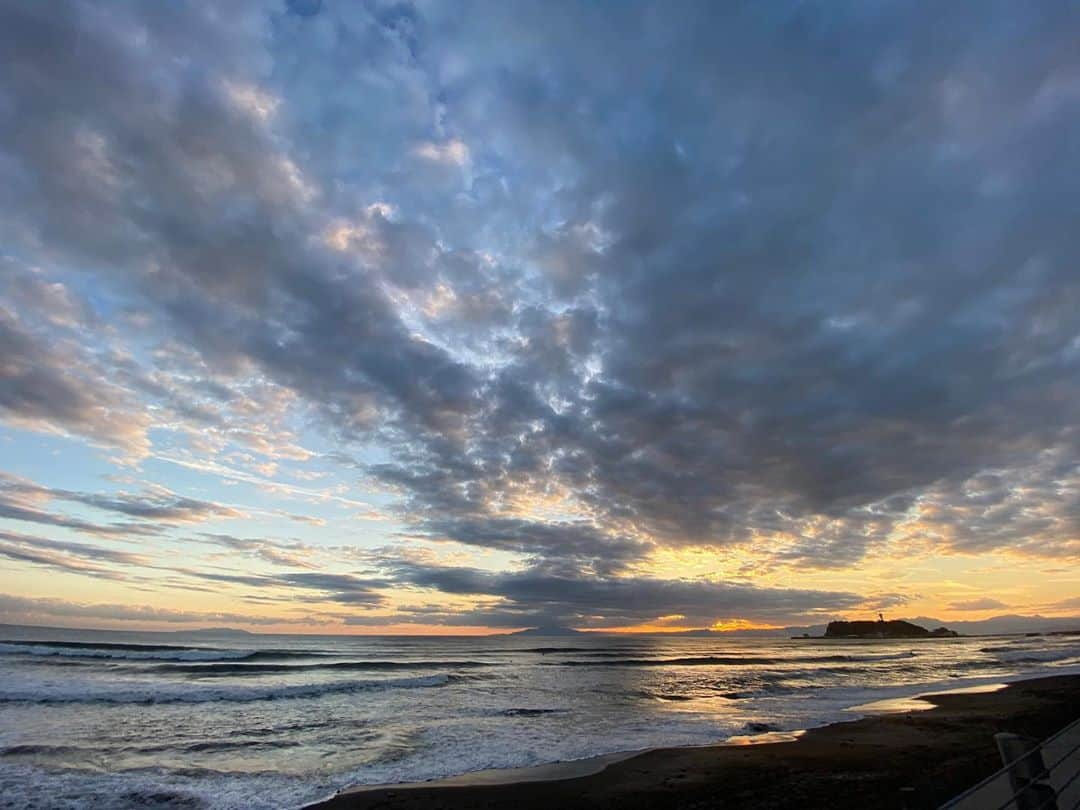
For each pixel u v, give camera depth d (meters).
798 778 10.56
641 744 14.24
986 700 21.83
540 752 13.30
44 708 17.88
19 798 9.27
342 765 11.95
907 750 12.85
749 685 29.22
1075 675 31.53
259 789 10.11
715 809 8.98
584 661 49.28
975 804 7.39
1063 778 7.54
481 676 33.56
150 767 11.40
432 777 11.09
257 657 42.00
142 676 27.45
